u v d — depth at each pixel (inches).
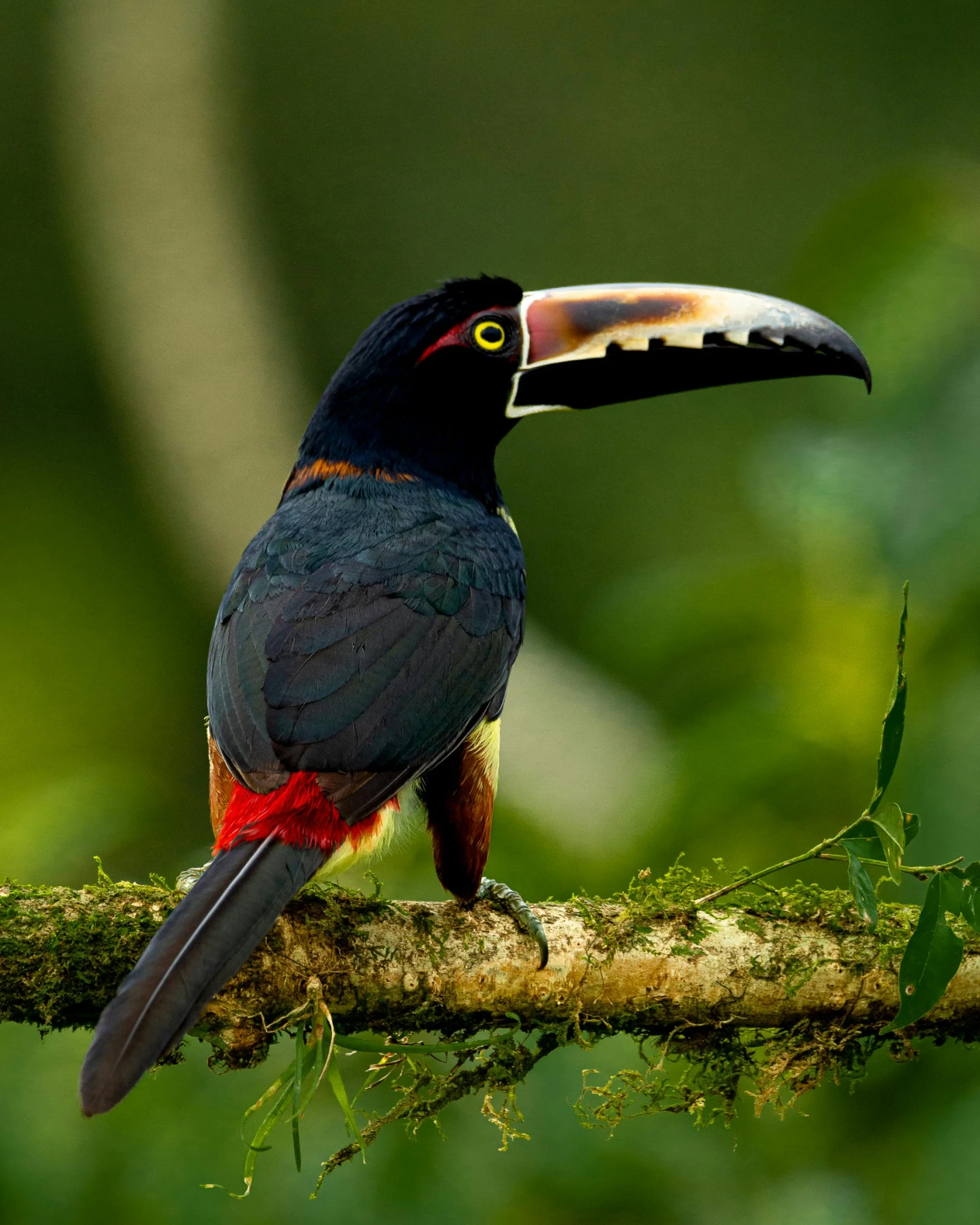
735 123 999.6
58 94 894.4
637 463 876.6
